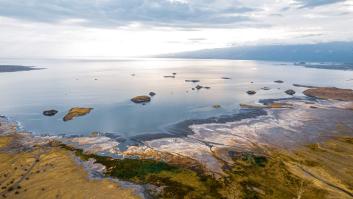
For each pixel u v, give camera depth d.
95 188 49.12
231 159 60.97
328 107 108.62
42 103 121.62
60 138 75.38
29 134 79.12
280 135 76.31
